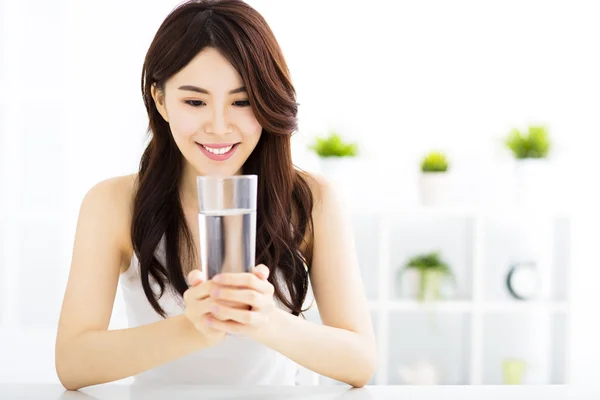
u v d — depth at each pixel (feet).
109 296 4.37
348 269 4.55
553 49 10.45
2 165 9.73
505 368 10.16
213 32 3.75
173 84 3.83
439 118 10.36
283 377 5.04
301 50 10.23
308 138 10.18
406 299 9.69
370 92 10.29
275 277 4.55
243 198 2.85
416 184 10.32
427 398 3.22
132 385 3.48
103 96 10.05
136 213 4.50
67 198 9.98
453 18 10.36
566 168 10.57
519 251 10.43
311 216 4.65
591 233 10.61
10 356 9.68
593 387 3.48
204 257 2.95
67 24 9.94
